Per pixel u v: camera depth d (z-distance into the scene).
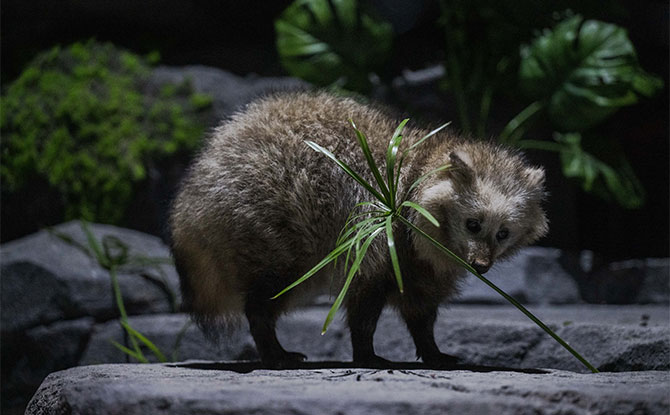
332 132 5.01
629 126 13.06
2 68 11.15
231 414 2.96
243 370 4.50
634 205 10.62
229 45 12.00
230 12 12.00
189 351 7.17
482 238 4.95
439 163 5.03
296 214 4.85
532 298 9.62
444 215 4.96
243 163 4.87
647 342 5.46
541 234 5.41
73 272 7.84
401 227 4.93
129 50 11.29
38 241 8.45
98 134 10.42
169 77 10.88
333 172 4.92
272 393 3.12
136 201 10.27
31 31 11.38
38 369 7.67
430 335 5.33
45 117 10.48
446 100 11.42
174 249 5.25
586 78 10.21
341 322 6.98
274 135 4.94
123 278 8.00
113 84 10.75
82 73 10.80
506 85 11.33
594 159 10.68
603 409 3.04
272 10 12.15
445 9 11.11
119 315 7.86
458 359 5.34
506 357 6.18
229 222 4.84
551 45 10.35
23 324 7.70
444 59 11.84
